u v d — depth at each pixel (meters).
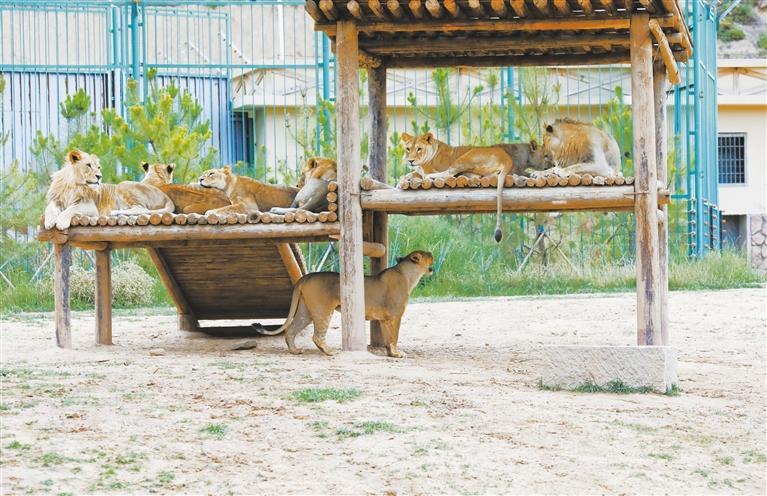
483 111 31.45
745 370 15.36
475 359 16.02
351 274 15.39
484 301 24.61
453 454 10.27
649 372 13.21
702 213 30.52
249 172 30.47
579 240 30.70
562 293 26.67
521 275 28.25
